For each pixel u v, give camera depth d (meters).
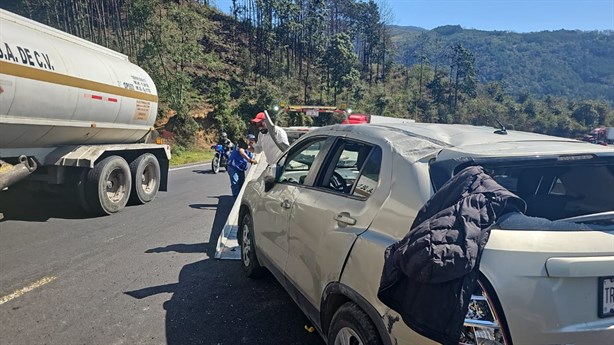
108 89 7.91
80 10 46.81
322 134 3.65
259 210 4.32
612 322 1.84
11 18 6.23
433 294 1.83
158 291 4.34
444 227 1.86
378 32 104.69
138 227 7.03
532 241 1.85
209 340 3.39
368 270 2.26
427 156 2.42
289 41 81.44
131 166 9.05
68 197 7.70
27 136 6.50
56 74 6.55
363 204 2.57
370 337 2.21
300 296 3.20
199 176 15.81
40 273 4.72
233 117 45.03
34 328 3.48
